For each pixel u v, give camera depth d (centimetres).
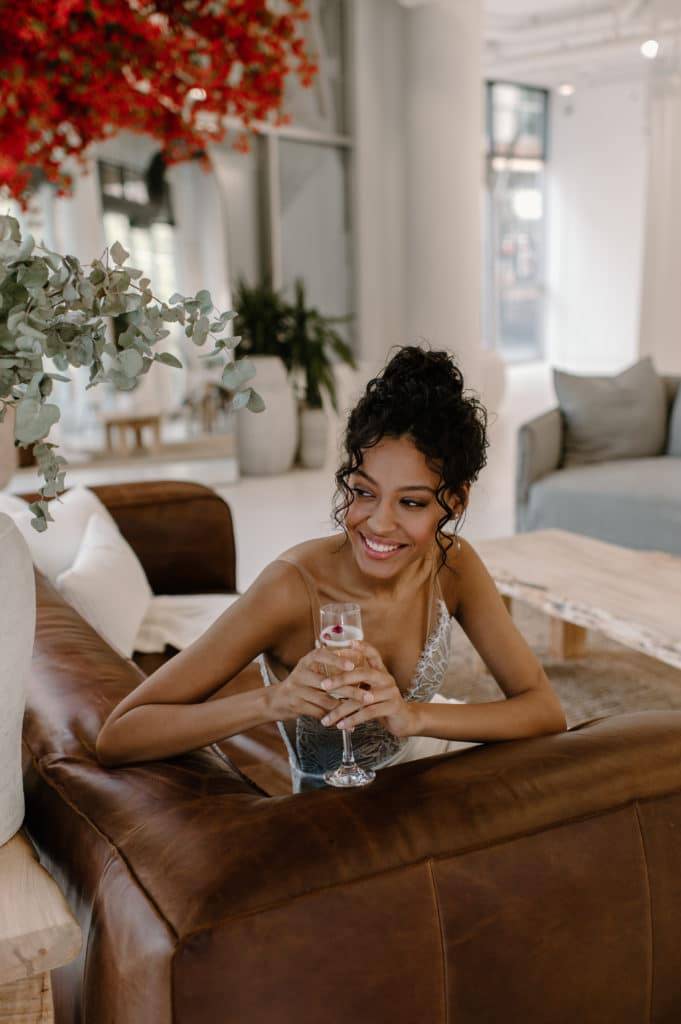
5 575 99
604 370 1426
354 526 120
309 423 756
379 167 826
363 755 136
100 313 92
